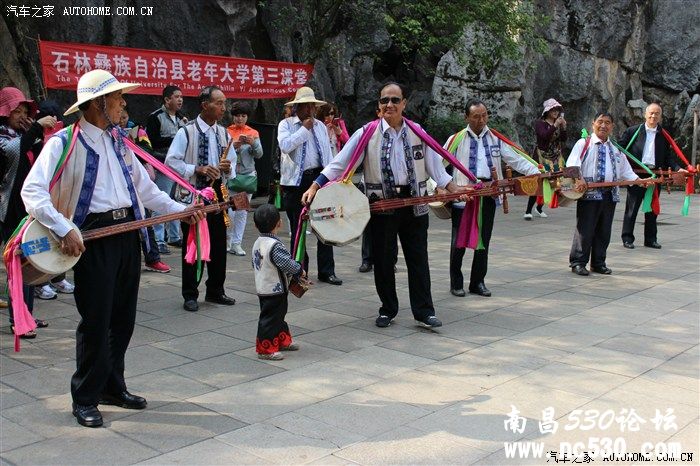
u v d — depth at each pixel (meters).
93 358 3.79
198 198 4.65
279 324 4.96
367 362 4.91
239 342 5.34
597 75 19.25
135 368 4.73
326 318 6.04
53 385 4.42
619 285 7.38
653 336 5.58
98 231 3.67
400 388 4.43
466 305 6.53
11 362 4.83
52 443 3.61
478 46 14.38
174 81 10.60
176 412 4.02
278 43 14.02
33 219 3.58
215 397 4.25
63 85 9.40
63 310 6.19
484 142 6.67
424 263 5.64
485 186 5.99
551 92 18.66
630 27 19.80
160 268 7.82
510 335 5.58
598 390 4.42
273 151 12.48
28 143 5.36
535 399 4.27
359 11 13.35
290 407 4.11
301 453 3.52
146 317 5.99
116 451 3.53
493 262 8.55
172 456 3.48
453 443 3.66
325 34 12.82
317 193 5.32
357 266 8.25
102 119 3.75
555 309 6.39
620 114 20.38
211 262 6.34
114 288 3.83
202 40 12.60
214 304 6.45
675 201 15.41
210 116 6.25
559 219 12.22
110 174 3.79
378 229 5.62
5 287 6.80
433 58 17.55
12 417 3.93
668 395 4.36
